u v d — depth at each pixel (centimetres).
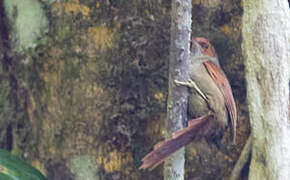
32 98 846
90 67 800
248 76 688
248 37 683
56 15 809
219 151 805
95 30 795
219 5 800
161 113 799
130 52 793
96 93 801
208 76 739
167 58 789
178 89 625
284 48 671
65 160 815
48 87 827
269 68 672
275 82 674
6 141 890
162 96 797
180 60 622
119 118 802
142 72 796
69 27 803
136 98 801
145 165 589
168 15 784
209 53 779
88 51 797
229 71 807
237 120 805
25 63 841
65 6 802
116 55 795
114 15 790
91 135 804
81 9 796
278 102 676
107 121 802
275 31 670
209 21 803
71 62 807
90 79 801
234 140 741
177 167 640
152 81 797
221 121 743
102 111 801
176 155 641
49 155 829
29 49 829
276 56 671
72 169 811
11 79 882
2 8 871
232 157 806
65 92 812
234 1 797
